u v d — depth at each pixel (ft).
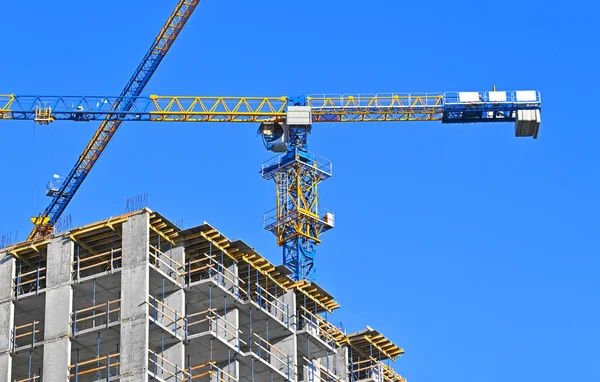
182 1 611.47
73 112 592.60
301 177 604.49
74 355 352.28
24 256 367.86
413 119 624.18
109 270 355.15
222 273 375.66
